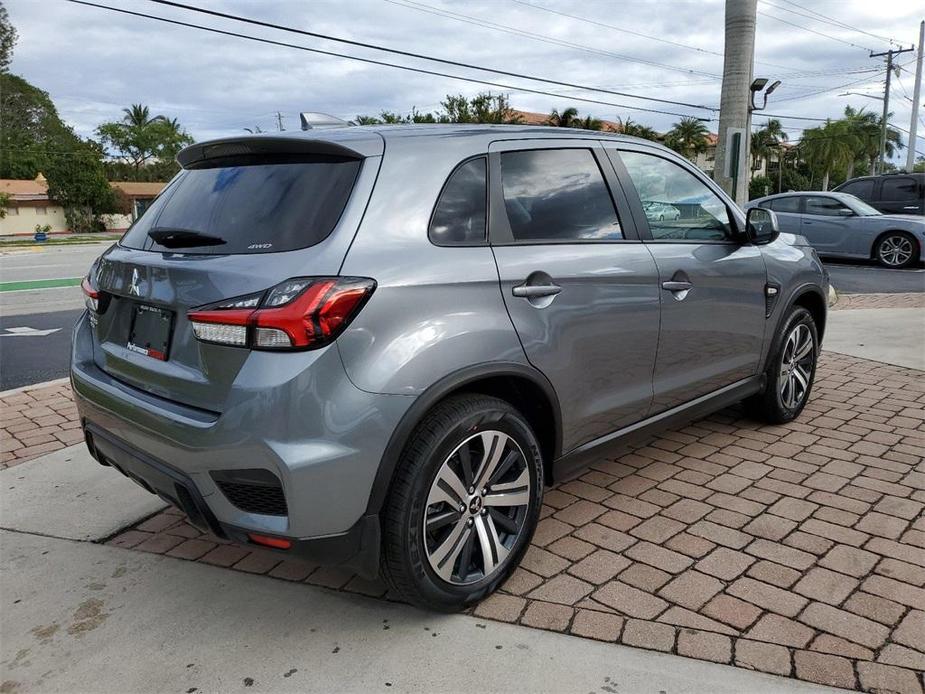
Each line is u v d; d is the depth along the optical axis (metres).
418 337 2.33
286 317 2.12
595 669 2.31
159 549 3.21
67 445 4.57
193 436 2.26
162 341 2.50
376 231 2.36
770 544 3.10
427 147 2.63
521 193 2.85
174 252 2.56
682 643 2.43
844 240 13.83
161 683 2.31
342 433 2.19
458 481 2.52
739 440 4.38
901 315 8.60
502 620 2.60
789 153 77.81
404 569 2.41
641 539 3.17
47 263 21.33
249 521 2.27
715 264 3.66
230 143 2.68
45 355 7.53
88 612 2.71
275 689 2.26
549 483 3.00
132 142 86.62
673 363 3.47
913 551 3.02
